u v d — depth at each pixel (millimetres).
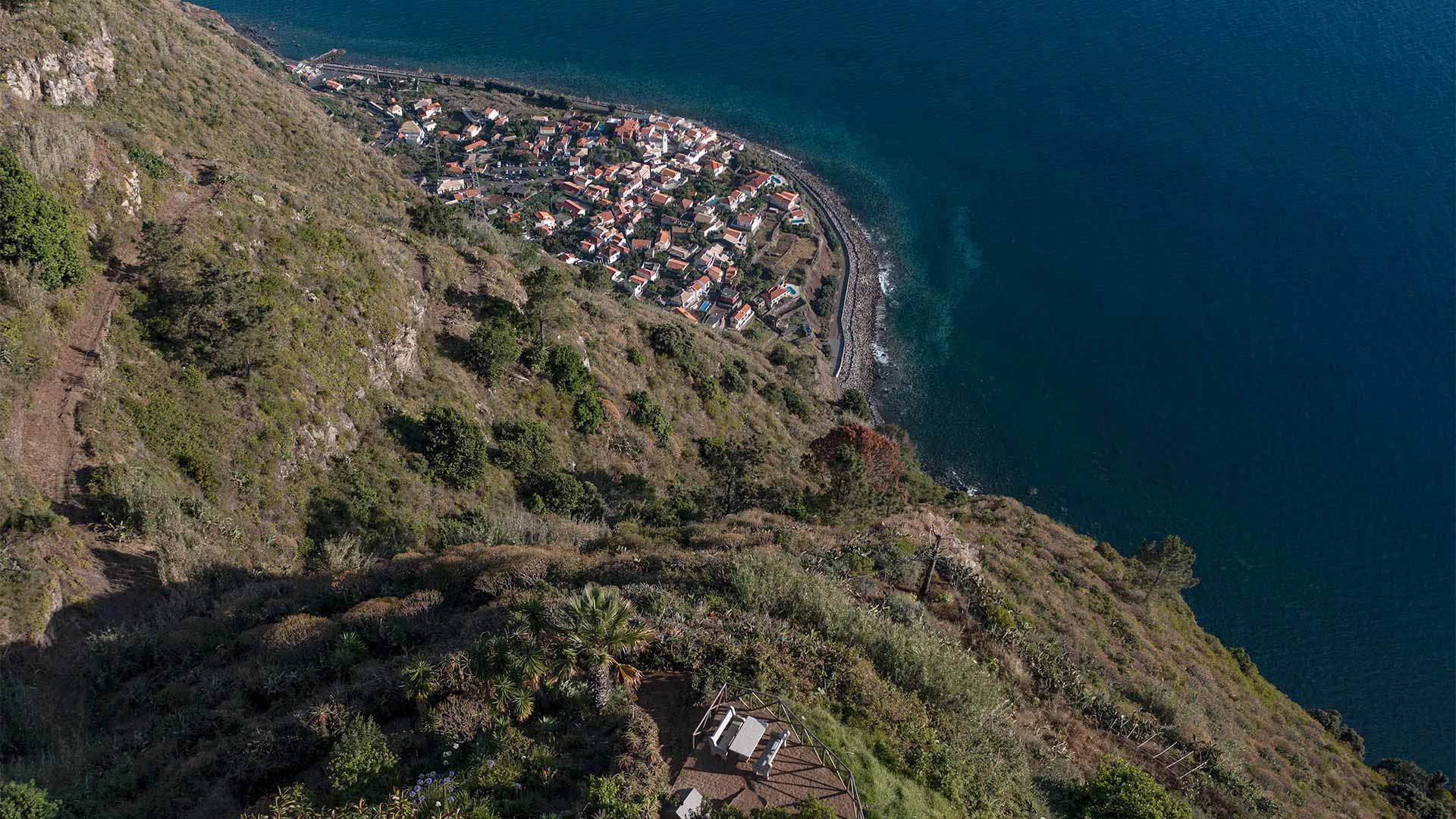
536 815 20594
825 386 123250
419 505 50625
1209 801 34594
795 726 23844
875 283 151875
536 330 68438
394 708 25297
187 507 39125
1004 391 127938
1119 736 36500
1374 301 137875
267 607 35031
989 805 24906
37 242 40750
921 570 43469
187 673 30656
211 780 23797
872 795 22297
